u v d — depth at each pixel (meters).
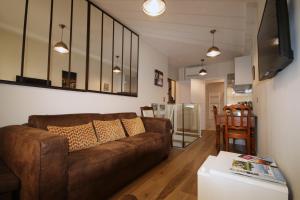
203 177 1.11
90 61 2.77
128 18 3.13
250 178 1.00
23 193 1.19
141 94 3.98
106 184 1.61
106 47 3.07
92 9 2.67
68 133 1.72
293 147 0.98
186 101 6.60
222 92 6.91
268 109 1.75
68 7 2.44
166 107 4.46
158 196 1.70
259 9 2.18
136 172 2.05
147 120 3.03
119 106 3.24
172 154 3.12
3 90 1.69
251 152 2.93
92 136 1.96
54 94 2.12
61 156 1.23
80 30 2.67
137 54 3.80
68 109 2.29
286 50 0.96
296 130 0.94
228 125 3.11
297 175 0.91
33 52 2.62
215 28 3.32
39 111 1.96
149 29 3.55
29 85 1.88
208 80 6.27
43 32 2.62
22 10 2.39
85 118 2.18
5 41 2.60
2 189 1.13
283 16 0.99
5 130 1.52
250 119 2.91
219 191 1.06
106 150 1.75
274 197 0.91
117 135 2.33
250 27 3.11
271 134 1.60
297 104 0.92
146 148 2.22
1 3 2.28
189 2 2.47
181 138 4.42
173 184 1.95
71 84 2.55
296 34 0.95
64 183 1.25
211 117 7.02
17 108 1.78
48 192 1.15
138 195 1.72
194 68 6.54
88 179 1.42
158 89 4.77
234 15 2.82
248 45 4.03
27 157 1.17
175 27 3.37
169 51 4.83
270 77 1.50
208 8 2.62
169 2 2.48
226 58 5.45
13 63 2.57
